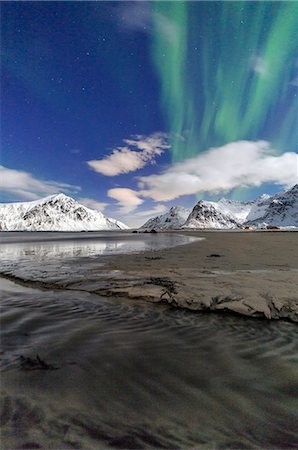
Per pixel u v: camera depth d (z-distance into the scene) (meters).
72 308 5.66
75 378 2.95
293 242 25.97
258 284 6.79
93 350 3.69
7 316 5.12
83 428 2.17
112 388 2.76
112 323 4.80
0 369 3.12
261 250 17.00
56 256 14.67
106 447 1.99
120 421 2.27
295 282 6.99
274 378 3.00
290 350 3.75
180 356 3.54
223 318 5.08
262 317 5.08
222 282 7.06
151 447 2.00
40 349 3.70
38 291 7.10
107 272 9.05
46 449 1.95
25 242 32.62
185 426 2.22
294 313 5.17
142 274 8.52
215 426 2.22
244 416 2.35
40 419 2.27
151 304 5.93
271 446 2.02
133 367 3.23
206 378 2.99
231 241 28.72
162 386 2.81
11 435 2.08
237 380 2.95
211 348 3.80
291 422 2.29
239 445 2.03
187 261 11.59
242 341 4.06
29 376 2.97
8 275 9.03
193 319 5.03
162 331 4.44
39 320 4.92
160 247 20.61
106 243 27.64
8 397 2.57
